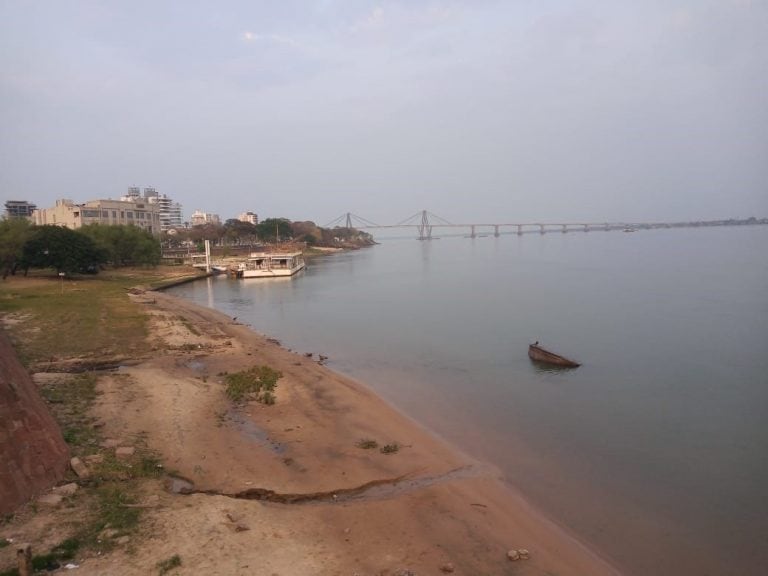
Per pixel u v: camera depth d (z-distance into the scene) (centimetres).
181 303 5244
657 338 3303
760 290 5309
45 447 1254
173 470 1365
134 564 926
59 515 1068
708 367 2636
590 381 2444
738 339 3225
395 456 1578
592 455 1636
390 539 1112
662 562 1101
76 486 1180
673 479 1477
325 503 1284
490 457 1614
